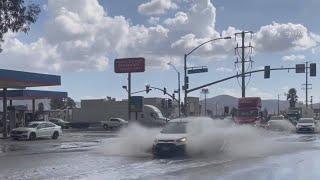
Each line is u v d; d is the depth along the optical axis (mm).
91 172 18094
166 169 19156
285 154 26156
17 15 20391
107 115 92125
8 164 20953
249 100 57625
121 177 16688
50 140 43094
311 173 17688
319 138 43469
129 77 59656
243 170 18734
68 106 139000
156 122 69938
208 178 16391
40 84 47375
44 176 16875
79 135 53844
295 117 89938
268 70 51312
